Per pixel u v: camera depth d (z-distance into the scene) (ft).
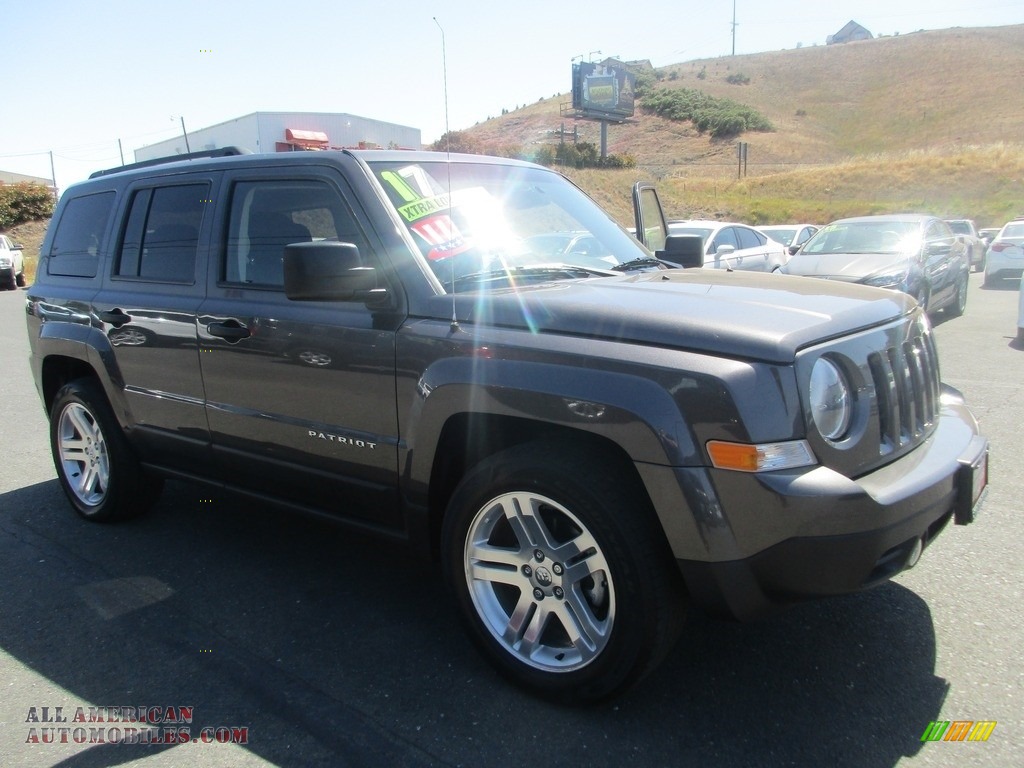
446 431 9.57
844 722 8.56
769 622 10.67
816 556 7.61
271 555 13.51
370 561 13.19
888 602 11.10
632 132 258.78
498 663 9.39
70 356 14.64
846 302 9.32
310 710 9.09
